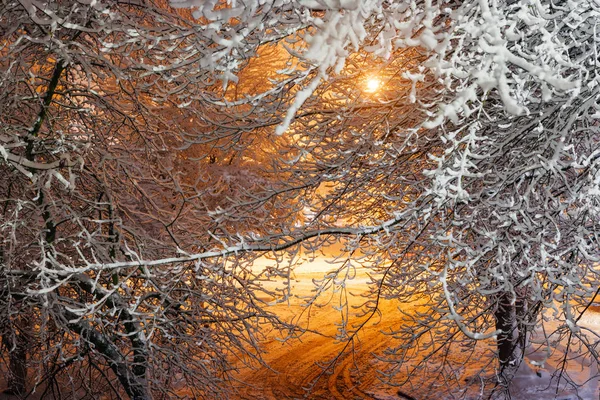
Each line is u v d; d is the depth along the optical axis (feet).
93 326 29.68
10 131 26.86
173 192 39.68
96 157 31.14
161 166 31.73
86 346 28.63
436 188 17.49
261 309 32.45
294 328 31.89
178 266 27.20
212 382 32.22
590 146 20.99
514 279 25.52
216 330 34.47
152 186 36.58
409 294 30.63
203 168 48.24
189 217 34.14
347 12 12.01
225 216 28.32
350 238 27.91
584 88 19.39
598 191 18.95
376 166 27.86
